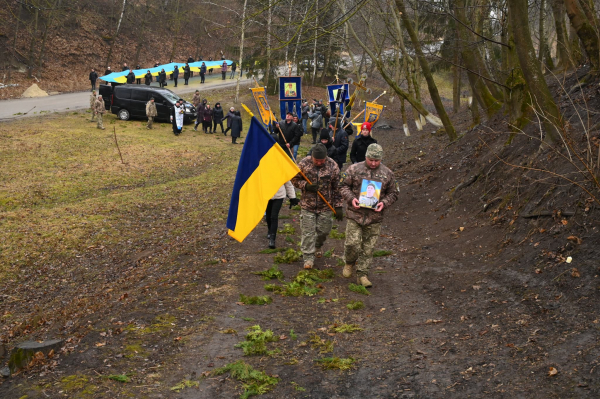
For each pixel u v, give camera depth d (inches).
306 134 1130.0
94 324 212.5
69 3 1825.8
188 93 1539.1
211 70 1903.3
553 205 265.9
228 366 165.9
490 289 223.0
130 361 171.3
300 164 279.3
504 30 511.5
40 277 361.7
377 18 909.2
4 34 1579.7
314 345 184.4
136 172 720.3
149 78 1569.9
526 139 376.2
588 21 395.9
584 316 173.5
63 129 975.6
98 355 175.6
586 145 291.0
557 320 176.4
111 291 294.7
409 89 821.2
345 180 254.2
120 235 443.5
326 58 1793.8
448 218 373.1
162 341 188.4
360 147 421.1
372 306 228.8
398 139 1061.8
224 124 1239.5
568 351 152.5
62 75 1638.8
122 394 148.6
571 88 413.4
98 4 1947.6
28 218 487.2
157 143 928.9
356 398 147.3
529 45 325.1
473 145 511.8
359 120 1322.6
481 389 142.4
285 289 249.8
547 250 235.8
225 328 201.8
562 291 198.1
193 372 165.0
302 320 212.1
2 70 1517.0
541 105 324.5
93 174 691.4
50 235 438.0
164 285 267.0
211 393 151.7
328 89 965.8
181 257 335.6
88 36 1817.2
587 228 230.2
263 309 225.0
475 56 549.6
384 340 187.3
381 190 251.1
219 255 322.0
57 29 1738.4
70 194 595.5
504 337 173.2
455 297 224.5
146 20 1942.7
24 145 818.8
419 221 395.2
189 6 1875.0
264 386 154.8
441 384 148.9
